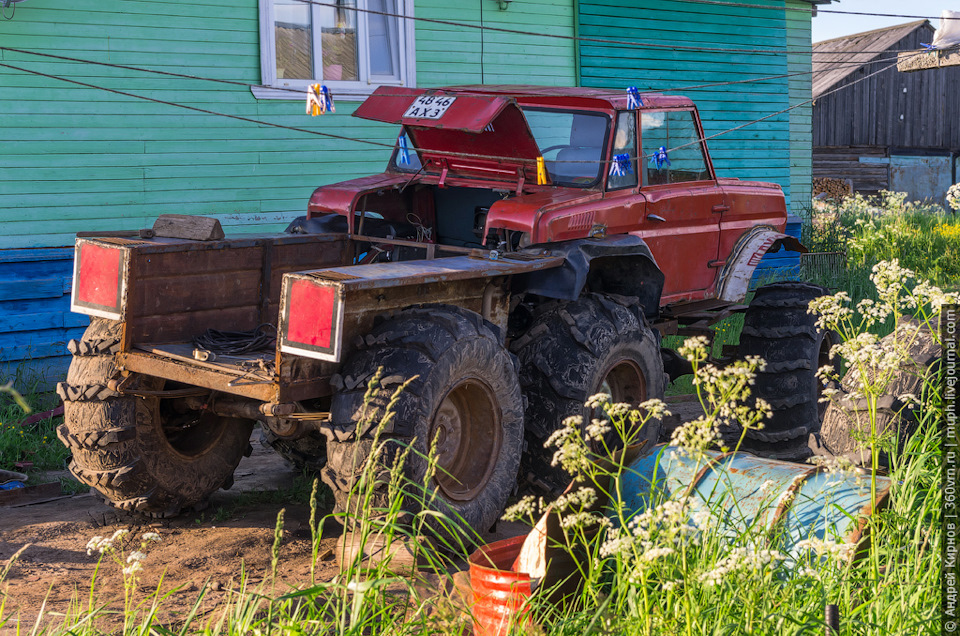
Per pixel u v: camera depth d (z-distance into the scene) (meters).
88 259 4.88
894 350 4.14
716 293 6.81
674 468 3.86
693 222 6.55
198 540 4.87
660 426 5.95
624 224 5.89
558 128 6.14
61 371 7.96
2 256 7.62
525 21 10.58
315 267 5.83
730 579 3.06
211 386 4.38
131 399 4.88
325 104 5.32
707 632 2.95
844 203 22.81
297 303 4.10
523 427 4.98
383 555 4.05
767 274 12.76
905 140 31.23
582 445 3.13
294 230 6.26
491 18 10.30
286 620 3.02
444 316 4.50
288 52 9.20
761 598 3.09
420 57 9.87
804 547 3.22
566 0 10.89
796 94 14.03
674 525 2.98
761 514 3.57
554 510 3.46
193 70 8.59
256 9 8.89
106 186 8.23
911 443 3.89
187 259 5.03
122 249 4.73
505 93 5.85
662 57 11.73
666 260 6.33
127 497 4.97
